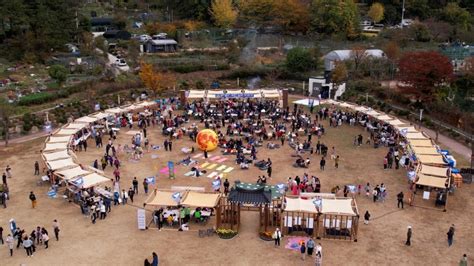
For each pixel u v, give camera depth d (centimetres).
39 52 10500
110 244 3666
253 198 3716
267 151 5903
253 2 14212
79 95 8600
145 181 4597
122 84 9212
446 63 7681
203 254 3522
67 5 12756
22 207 4316
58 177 4694
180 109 8069
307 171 5228
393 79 9906
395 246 3638
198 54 11888
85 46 10925
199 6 14575
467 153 5897
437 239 3747
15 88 8438
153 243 3688
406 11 14838
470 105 7412
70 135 5841
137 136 6056
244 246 3634
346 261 3422
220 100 8375
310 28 13650
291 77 10594
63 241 3706
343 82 9350
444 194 4288
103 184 4834
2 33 10731
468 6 15025
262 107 7775
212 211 4138
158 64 10712
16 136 6631
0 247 3616
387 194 4612
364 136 6581
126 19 14600
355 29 13388
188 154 5809
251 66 10856
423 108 7756
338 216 3803
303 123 6906
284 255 3506
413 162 5059
